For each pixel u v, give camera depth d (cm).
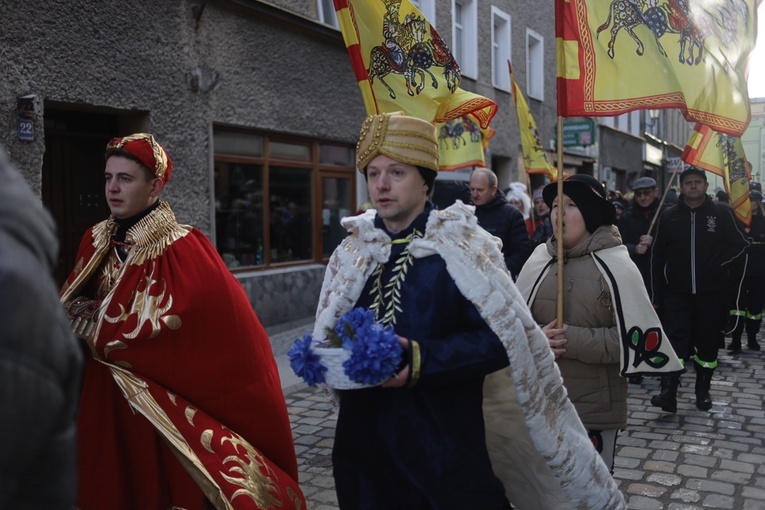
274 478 274
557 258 300
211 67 779
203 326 272
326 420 537
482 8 1491
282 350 791
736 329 833
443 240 199
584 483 219
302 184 973
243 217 869
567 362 293
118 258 282
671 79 352
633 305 286
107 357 265
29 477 90
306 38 935
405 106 430
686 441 493
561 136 314
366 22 423
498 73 1628
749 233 838
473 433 202
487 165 1557
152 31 703
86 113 705
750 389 648
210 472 259
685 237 572
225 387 276
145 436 268
